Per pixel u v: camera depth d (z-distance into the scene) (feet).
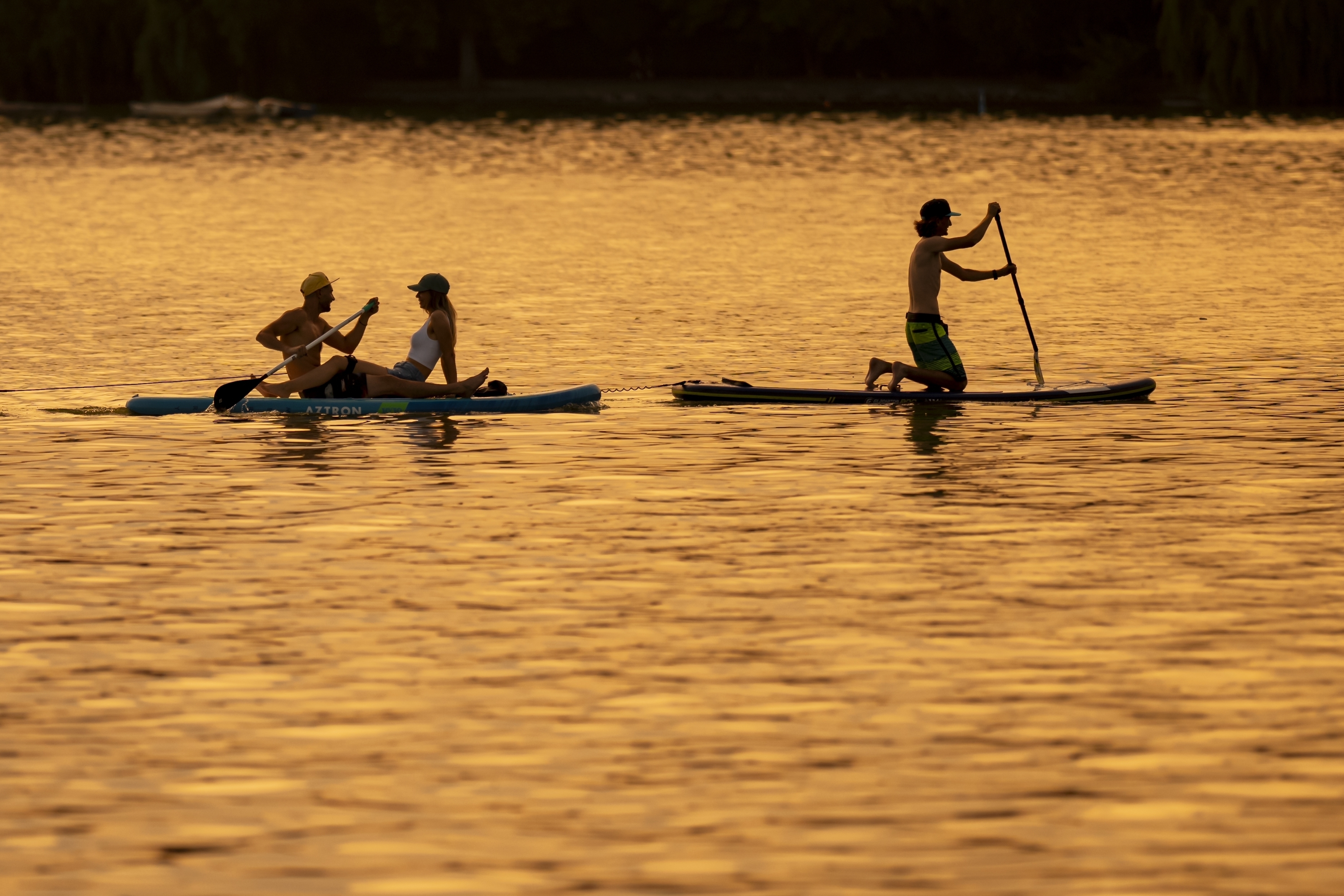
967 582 119.85
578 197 492.13
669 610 113.50
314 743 90.12
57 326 249.55
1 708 95.45
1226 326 248.73
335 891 73.82
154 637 108.27
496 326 251.60
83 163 621.72
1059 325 251.60
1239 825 79.66
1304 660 102.63
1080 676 99.96
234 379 205.16
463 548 129.90
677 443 168.35
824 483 150.92
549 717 93.71
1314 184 507.71
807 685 98.73
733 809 81.66
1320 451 163.22
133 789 84.33
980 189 511.40
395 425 178.09
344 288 296.92
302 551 129.08
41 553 128.57
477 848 77.77
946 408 185.68
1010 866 75.72
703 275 316.19
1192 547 128.98
